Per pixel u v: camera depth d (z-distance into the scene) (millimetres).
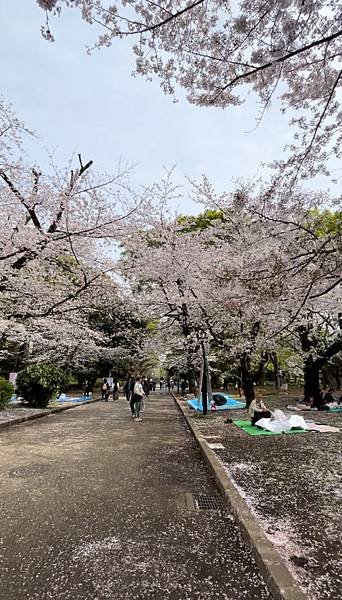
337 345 14664
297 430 9375
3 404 14094
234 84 4312
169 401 24562
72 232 9289
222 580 2641
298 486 4652
